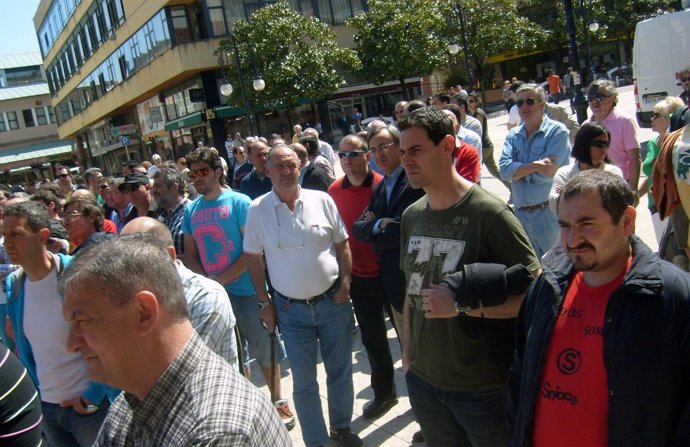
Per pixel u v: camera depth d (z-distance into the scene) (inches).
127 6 1328.7
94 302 55.2
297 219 147.9
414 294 104.6
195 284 102.7
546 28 1598.2
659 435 66.2
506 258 96.3
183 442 51.6
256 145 249.8
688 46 401.1
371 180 174.4
